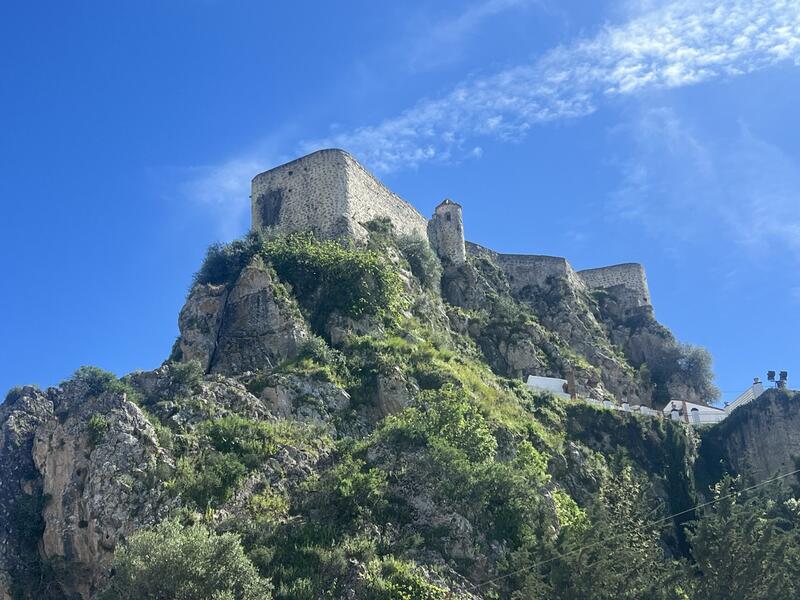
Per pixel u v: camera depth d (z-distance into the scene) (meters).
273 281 66.75
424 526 47.84
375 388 60.22
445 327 76.06
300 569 43.25
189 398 54.16
